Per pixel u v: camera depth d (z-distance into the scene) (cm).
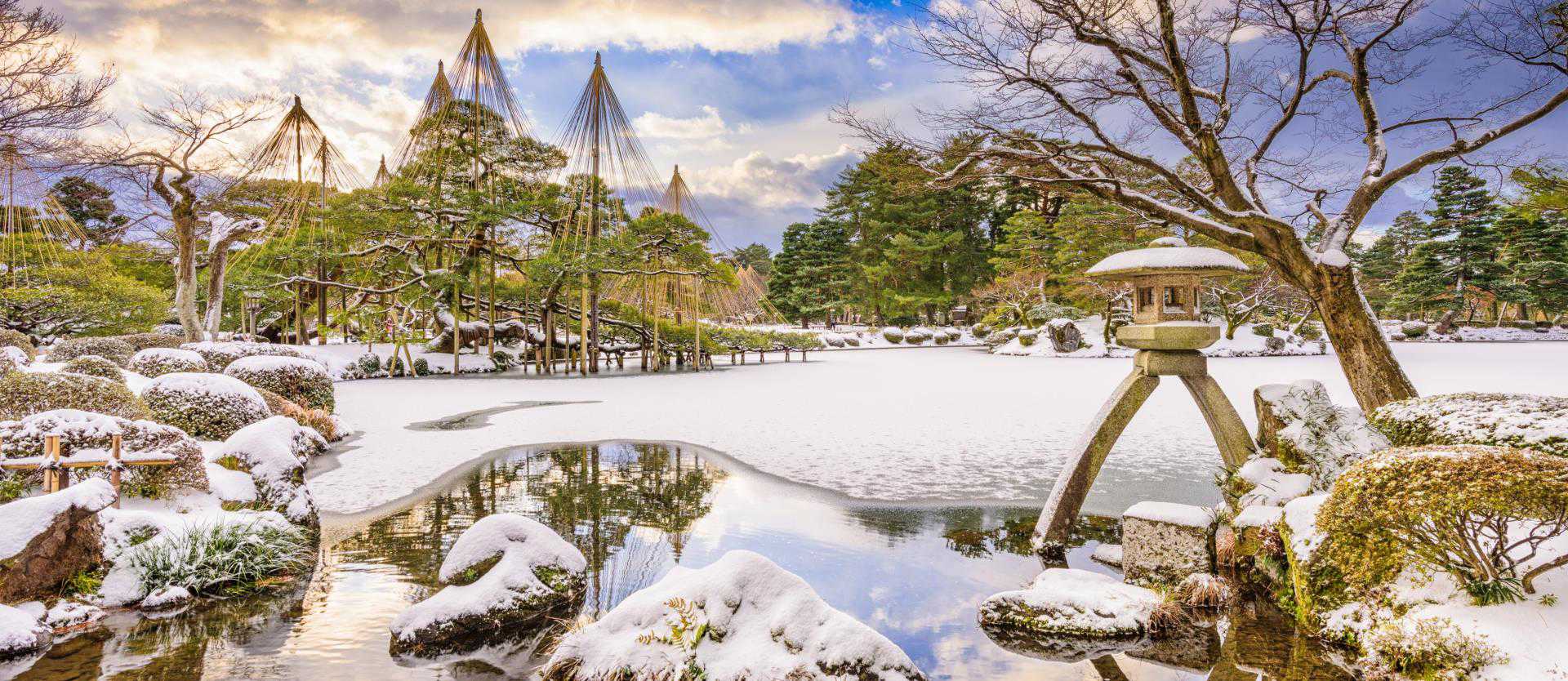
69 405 659
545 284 2764
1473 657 333
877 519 654
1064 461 928
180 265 1870
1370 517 379
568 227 2888
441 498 743
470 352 2980
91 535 479
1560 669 307
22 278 2395
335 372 2375
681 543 586
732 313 5016
